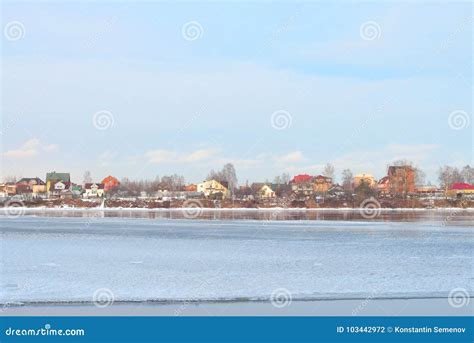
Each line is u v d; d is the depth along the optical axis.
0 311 21.17
